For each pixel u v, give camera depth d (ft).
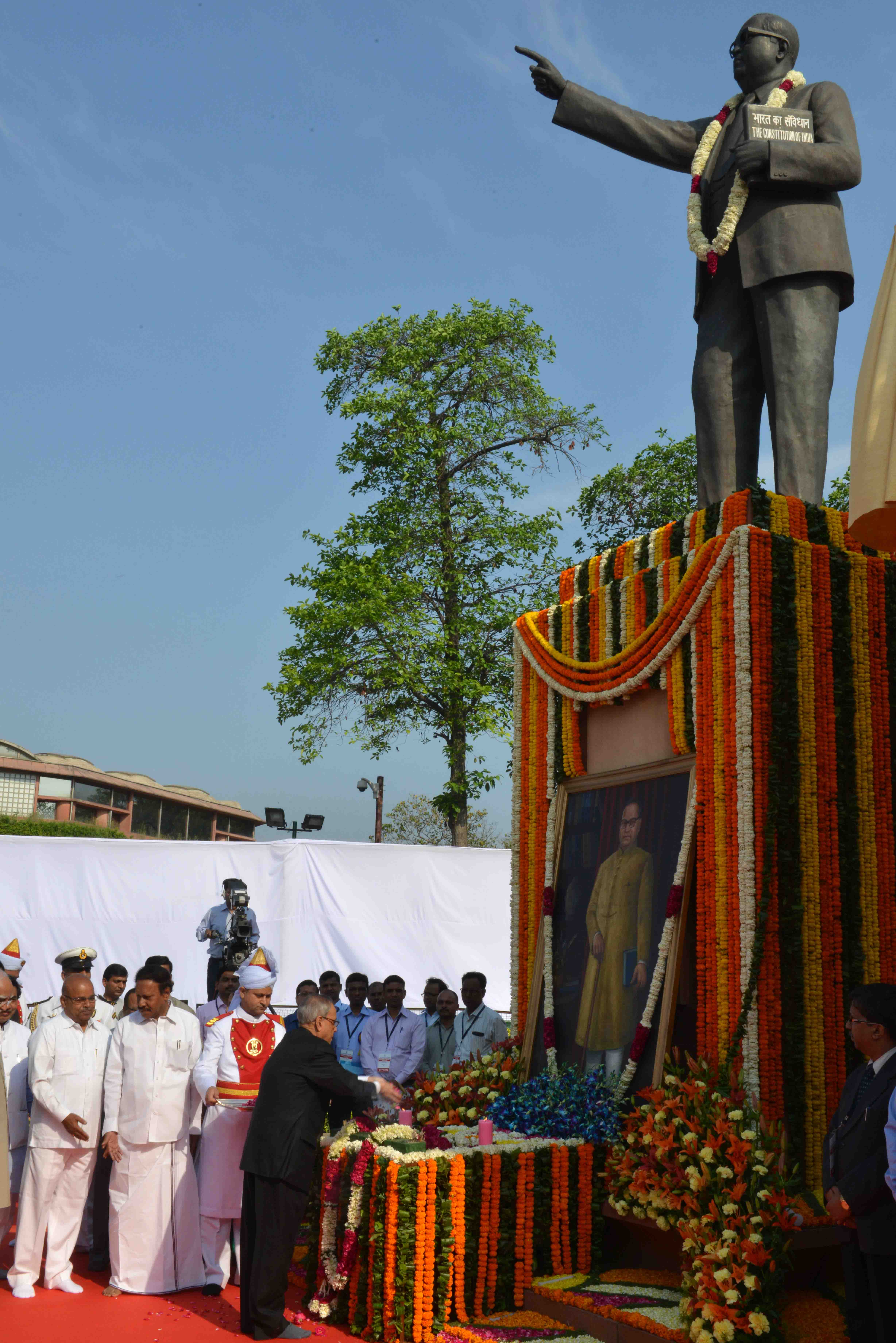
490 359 79.30
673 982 21.83
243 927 36.09
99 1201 25.23
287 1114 20.84
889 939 21.47
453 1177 20.21
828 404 24.79
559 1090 23.04
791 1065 19.75
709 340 26.14
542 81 27.35
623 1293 19.61
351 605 72.23
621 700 24.95
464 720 73.77
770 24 26.37
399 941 47.32
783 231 24.71
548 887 26.13
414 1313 19.44
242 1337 20.29
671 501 70.74
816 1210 18.97
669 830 22.94
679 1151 19.17
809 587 21.98
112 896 46.24
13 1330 20.58
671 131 27.04
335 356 80.33
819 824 21.18
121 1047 24.04
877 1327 15.25
